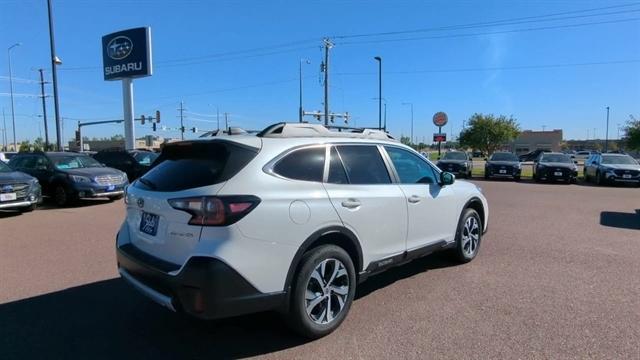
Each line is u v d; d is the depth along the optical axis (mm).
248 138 3971
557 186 20578
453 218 5969
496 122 67750
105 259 6699
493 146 68812
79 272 6016
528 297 5012
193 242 3494
